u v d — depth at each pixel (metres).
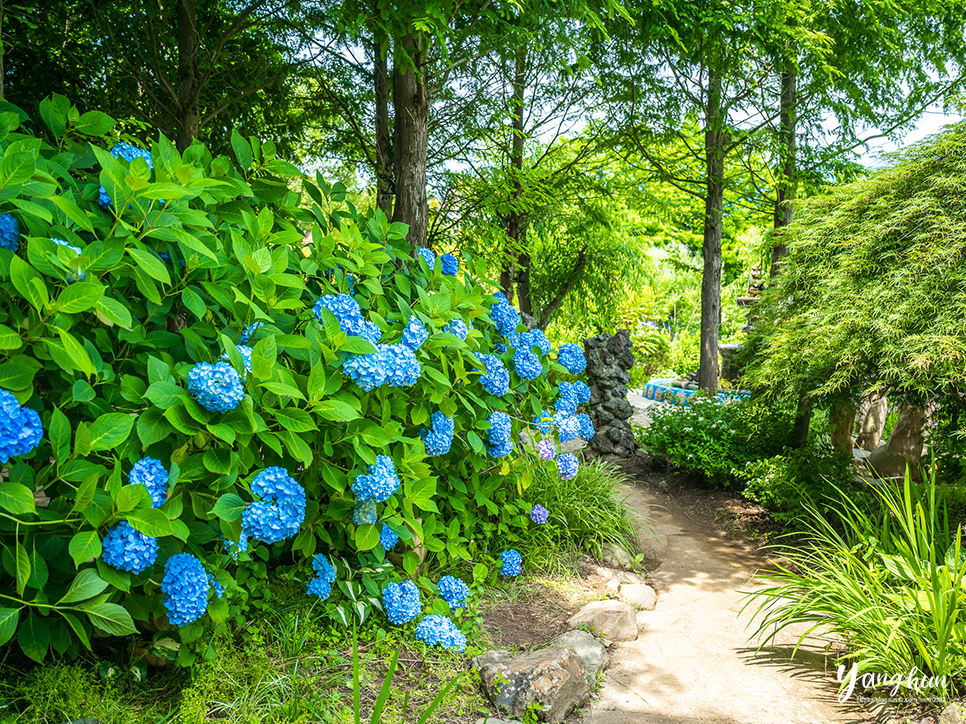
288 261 2.80
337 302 2.91
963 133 5.09
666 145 12.17
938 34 11.20
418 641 3.06
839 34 10.75
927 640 3.13
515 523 4.20
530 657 3.07
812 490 5.87
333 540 3.29
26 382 1.89
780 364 5.59
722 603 4.29
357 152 9.45
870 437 8.83
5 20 5.67
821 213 6.08
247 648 2.67
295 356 2.65
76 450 1.94
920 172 5.18
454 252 9.79
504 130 10.29
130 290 2.52
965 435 5.16
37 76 6.11
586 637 3.46
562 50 7.62
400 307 3.29
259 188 2.98
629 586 4.25
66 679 2.22
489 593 3.83
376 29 4.68
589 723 2.89
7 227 2.08
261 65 7.53
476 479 3.84
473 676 2.94
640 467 7.61
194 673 2.43
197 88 6.40
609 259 13.91
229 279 2.59
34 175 2.09
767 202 12.88
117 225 2.16
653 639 3.74
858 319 4.84
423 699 2.71
